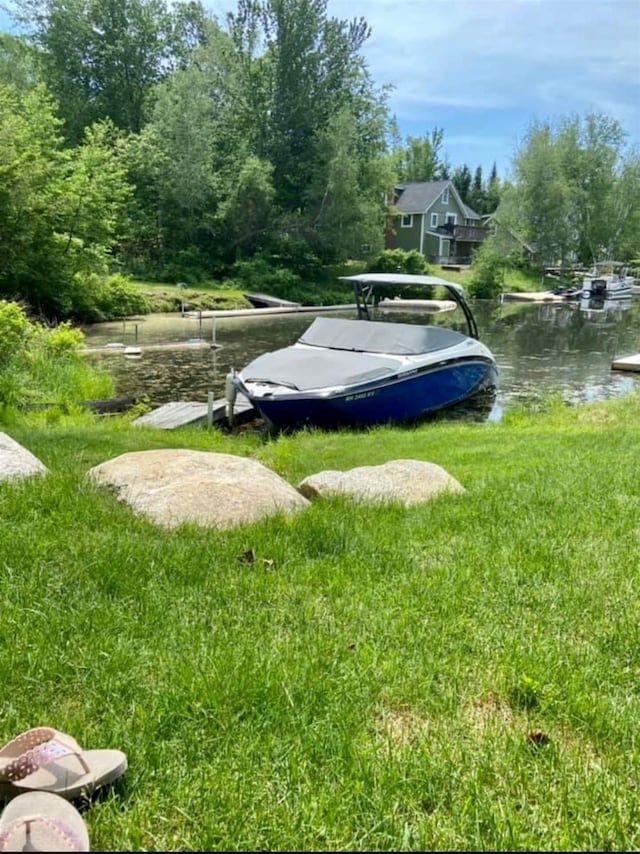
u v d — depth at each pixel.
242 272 30.81
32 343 10.70
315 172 33.62
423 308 28.27
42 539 2.95
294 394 8.21
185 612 2.41
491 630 2.32
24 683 1.90
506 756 1.65
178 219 31.41
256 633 2.28
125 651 2.08
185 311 24.12
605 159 41.03
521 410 9.81
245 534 3.20
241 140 34.31
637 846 1.38
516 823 1.43
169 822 1.42
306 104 34.78
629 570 2.88
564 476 4.73
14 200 18.22
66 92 33.12
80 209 19.91
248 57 35.25
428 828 1.41
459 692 1.94
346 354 9.49
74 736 1.68
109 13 33.59
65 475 3.86
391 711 1.85
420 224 44.34
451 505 3.94
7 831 1.27
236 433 8.62
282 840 1.37
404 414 9.29
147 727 1.72
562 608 2.51
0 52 32.28
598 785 1.56
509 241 36.12
